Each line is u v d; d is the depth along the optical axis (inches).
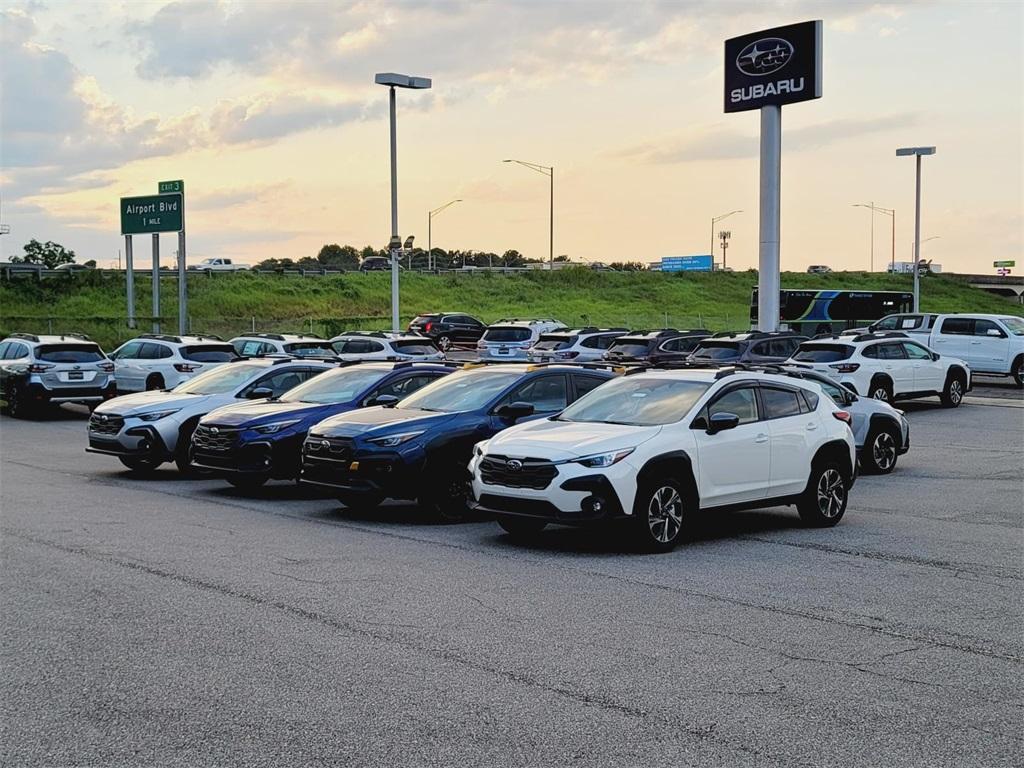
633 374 470.0
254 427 543.8
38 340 1063.0
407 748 207.3
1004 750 207.8
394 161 1418.6
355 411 517.3
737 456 431.8
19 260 3759.8
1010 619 309.7
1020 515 503.8
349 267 4197.8
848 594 340.2
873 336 1039.0
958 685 248.2
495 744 209.5
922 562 392.8
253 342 1097.4
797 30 1444.4
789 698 237.9
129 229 1936.5
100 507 521.3
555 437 411.5
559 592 340.5
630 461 397.1
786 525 475.5
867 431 644.7
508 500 405.7
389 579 358.9
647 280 4020.7
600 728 218.5
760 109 1492.4
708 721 222.8
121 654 269.7
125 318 2217.0
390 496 469.4
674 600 330.6
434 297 3398.1
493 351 1363.2
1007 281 4574.3
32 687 244.2
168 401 641.6
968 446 796.6
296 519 489.7
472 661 264.5
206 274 3048.7
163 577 360.2
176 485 609.0
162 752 205.8
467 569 376.2
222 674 253.6
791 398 465.7
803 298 2096.5
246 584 349.7
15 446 821.2
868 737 214.2
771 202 1477.6
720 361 1009.5
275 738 212.5
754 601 330.0
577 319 3159.5
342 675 253.0
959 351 1302.9
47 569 371.9
